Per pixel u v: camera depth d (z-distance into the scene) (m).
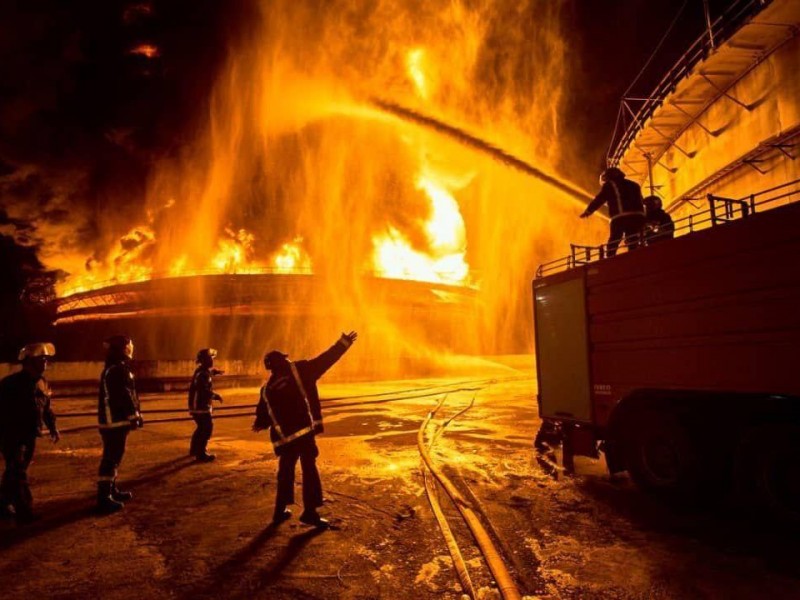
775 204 10.97
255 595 3.14
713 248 4.55
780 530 4.11
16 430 4.62
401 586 3.24
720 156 13.06
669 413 4.95
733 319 4.36
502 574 3.27
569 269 6.32
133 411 5.20
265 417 4.66
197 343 35.47
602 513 4.70
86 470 7.27
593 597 3.05
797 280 3.89
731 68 12.01
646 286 5.22
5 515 4.87
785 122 10.59
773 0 9.64
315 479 4.46
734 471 4.47
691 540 3.99
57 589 3.27
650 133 15.76
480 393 19.45
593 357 5.90
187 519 4.75
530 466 6.70
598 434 5.97
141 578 3.42
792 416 4.09
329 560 3.69
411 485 5.83
